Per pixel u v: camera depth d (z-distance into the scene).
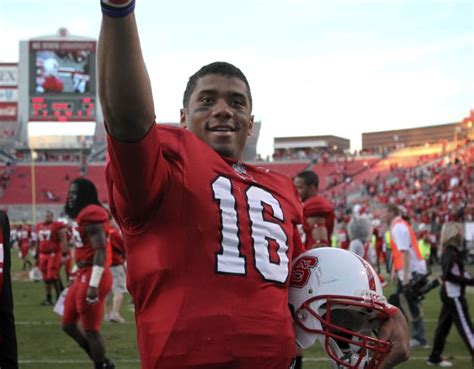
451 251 7.19
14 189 55.31
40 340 8.88
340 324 2.48
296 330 2.48
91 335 6.20
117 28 1.83
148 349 2.14
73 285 6.29
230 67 2.45
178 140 2.25
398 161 54.34
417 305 8.46
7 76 67.44
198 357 2.06
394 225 8.73
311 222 5.91
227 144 2.40
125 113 1.88
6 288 3.31
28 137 64.56
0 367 3.24
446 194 39.78
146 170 2.00
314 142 87.19
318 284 2.42
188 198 2.16
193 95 2.44
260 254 2.22
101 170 58.19
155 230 2.16
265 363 2.12
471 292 15.24
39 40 58.09
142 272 2.16
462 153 49.62
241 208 2.25
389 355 2.35
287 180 2.64
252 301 2.15
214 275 2.13
